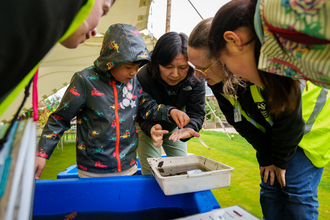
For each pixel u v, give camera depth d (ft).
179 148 4.94
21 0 0.71
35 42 0.78
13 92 0.94
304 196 2.87
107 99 3.43
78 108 3.28
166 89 4.09
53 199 2.79
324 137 2.85
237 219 1.81
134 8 6.97
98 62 3.43
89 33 1.63
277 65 1.47
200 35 2.38
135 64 3.38
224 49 1.78
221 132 18.75
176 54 3.34
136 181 2.90
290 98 1.87
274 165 2.99
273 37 1.33
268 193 3.35
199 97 4.31
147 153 4.76
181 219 1.83
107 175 3.47
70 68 11.36
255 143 3.33
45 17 0.76
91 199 2.85
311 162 2.92
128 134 3.65
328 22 0.99
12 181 0.78
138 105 4.00
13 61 0.73
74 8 0.90
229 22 1.66
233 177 6.33
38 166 2.85
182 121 3.41
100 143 3.39
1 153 0.93
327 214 3.92
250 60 1.69
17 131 1.20
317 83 1.43
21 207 0.78
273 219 3.35
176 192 2.39
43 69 10.64
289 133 2.52
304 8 1.04
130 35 3.33
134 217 2.69
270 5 1.24
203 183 2.50
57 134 3.10
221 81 3.01
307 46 1.18
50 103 18.38
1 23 0.68
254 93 2.57
